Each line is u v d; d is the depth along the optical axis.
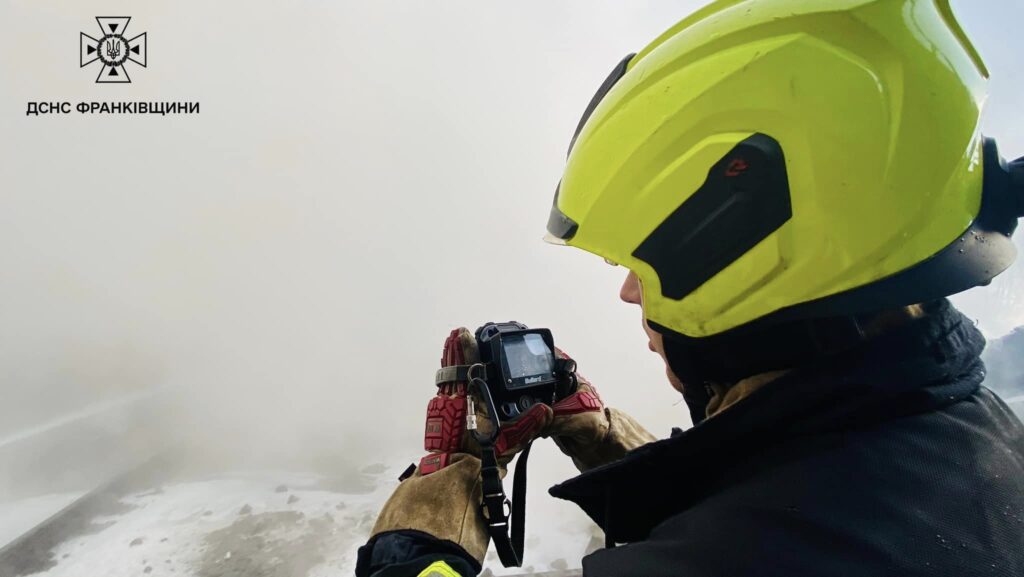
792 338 0.72
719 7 0.90
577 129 1.09
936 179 0.70
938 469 0.63
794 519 0.62
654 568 0.66
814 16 0.73
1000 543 0.58
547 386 1.40
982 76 0.82
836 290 0.69
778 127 0.73
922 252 0.69
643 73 0.86
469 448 1.28
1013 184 0.75
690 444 0.78
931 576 0.54
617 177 0.85
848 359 0.69
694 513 0.72
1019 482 0.65
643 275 0.86
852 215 0.69
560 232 0.99
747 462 0.74
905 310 0.74
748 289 0.75
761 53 0.74
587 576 0.74
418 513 1.10
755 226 0.73
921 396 0.68
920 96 0.70
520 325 1.48
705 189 0.77
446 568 0.97
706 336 0.80
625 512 0.92
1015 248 0.77
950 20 0.82
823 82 0.72
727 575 0.61
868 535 0.58
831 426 0.68
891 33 0.71
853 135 0.70
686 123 0.78
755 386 0.78
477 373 1.32
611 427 1.50
